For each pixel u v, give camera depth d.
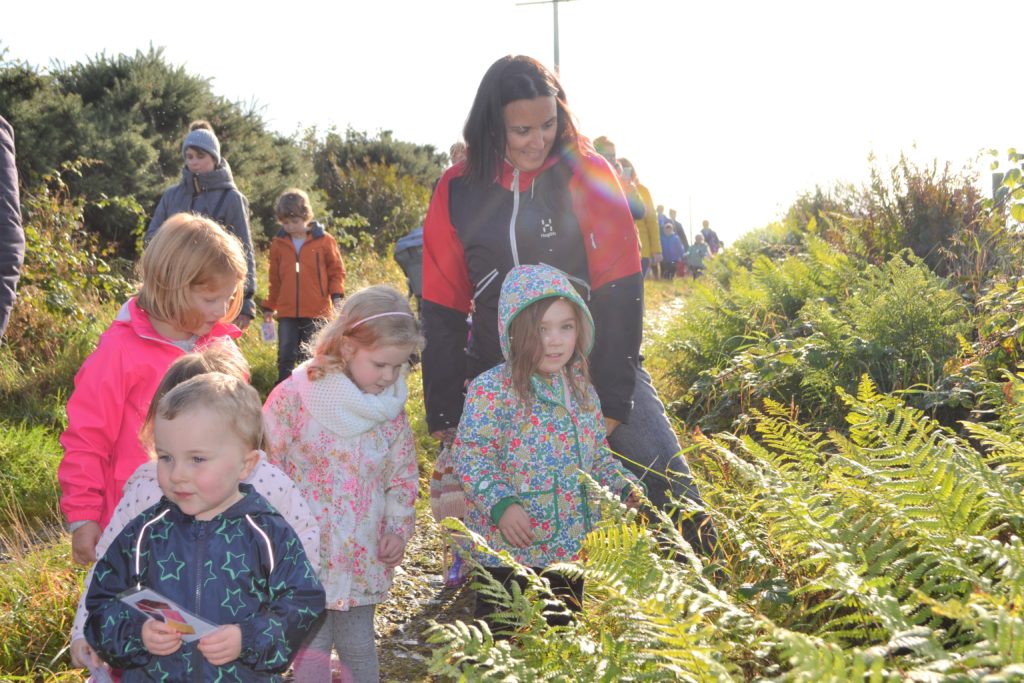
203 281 2.90
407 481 3.33
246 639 2.28
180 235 2.92
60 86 15.02
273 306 8.25
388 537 3.24
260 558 2.41
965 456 3.21
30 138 12.71
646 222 14.54
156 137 15.34
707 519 3.34
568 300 3.26
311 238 8.20
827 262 7.43
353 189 21.80
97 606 2.37
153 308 2.93
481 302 3.59
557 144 3.56
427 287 3.70
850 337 5.73
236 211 6.68
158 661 2.38
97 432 2.88
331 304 8.34
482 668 2.68
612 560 2.53
